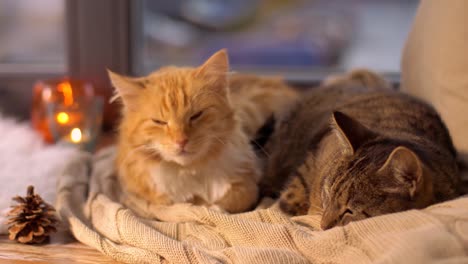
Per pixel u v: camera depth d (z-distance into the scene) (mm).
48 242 986
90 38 1354
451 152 986
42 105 1305
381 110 1021
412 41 1138
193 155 985
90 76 1374
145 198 1034
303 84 1422
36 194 1006
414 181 854
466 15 1021
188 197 1022
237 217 944
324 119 1050
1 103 1409
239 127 1046
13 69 1416
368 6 1754
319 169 978
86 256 954
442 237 813
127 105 1010
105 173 1108
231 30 1801
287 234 908
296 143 1069
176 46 1671
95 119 1287
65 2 1341
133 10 1372
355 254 848
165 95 982
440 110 1055
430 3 1091
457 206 855
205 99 994
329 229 889
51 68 1426
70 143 1247
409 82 1144
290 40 1778
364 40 1752
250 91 1201
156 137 987
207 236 944
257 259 872
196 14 1761
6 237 992
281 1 1808
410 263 796
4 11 1499
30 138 1217
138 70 1410
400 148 839
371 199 876
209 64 997
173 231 964
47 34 1502
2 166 1118
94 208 1015
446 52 1040
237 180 1026
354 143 908
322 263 870
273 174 1072
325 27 1781
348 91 1115
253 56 1742
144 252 919
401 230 838
